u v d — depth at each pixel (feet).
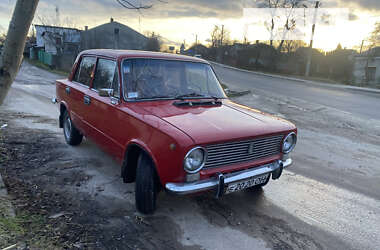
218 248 9.28
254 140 10.25
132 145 10.57
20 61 11.42
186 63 13.73
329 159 19.29
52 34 132.36
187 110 11.10
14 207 10.13
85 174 14.05
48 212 10.27
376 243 10.14
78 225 9.68
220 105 12.55
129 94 11.50
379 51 99.60
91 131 14.10
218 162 9.57
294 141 11.98
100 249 8.59
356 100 52.90
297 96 53.57
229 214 11.42
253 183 10.73
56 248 8.19
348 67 114.32
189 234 9.89
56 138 19.20
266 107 40.04
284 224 10.96
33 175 13.39
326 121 32.53
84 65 15.92
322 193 13.91
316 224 11.11
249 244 9.59
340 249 9.68
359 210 12.43
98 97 13.16
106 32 127.95
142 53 13.01
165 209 11.40
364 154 20.97
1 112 25.34
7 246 7.75
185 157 8.58
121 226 9.96
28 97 35.27
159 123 9.56
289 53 141.18
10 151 15.89
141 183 10.18
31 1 10.80
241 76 95.66
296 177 15.72
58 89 18.63
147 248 8.95
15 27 10.80
